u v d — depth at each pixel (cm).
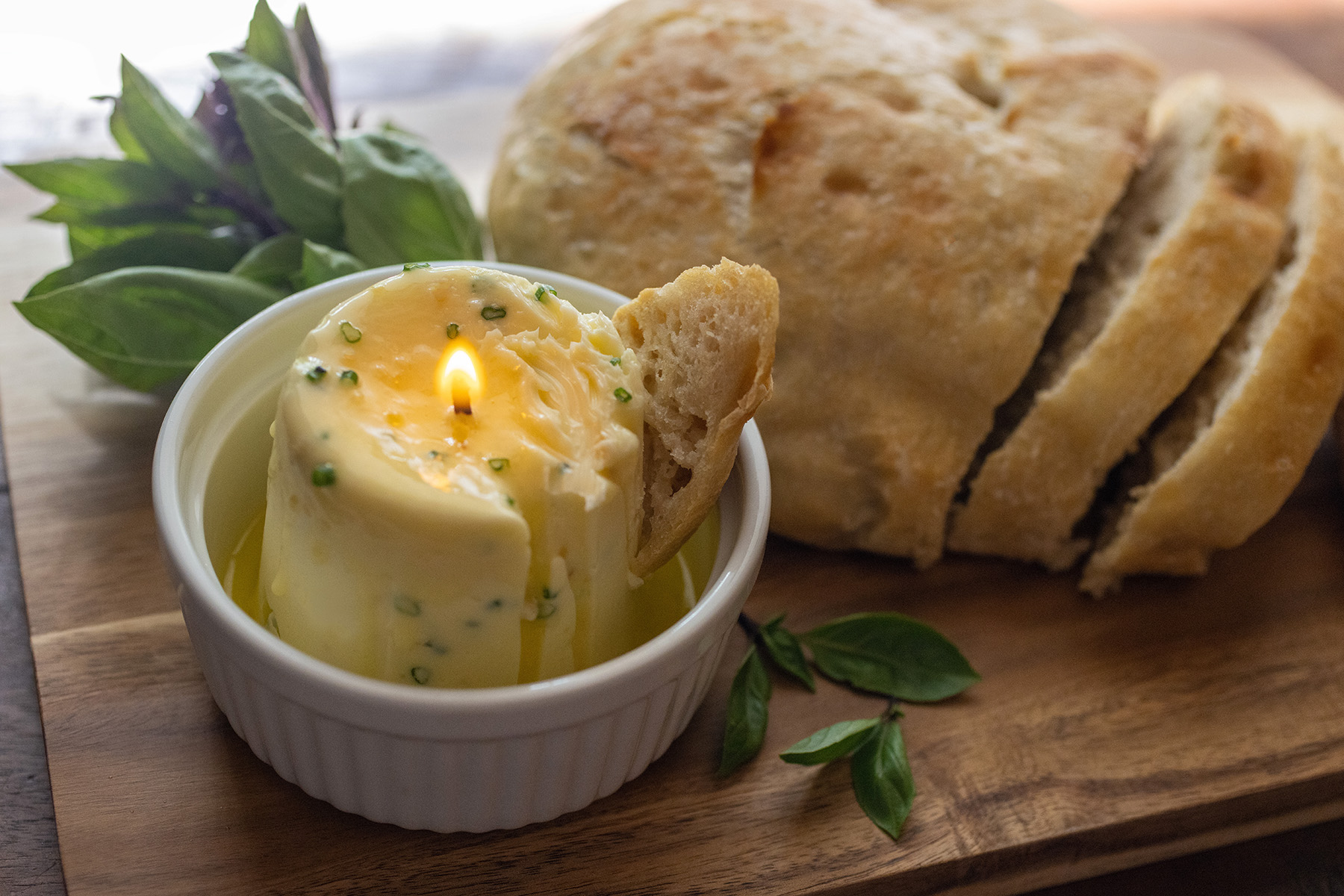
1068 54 39
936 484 36
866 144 36
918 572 37
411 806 29
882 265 35
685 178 36
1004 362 35
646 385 30
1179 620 36
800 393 36
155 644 33
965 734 33
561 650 29
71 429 37
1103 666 35
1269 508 35
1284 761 33
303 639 29
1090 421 35
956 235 35
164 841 30
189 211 38
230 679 29
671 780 32
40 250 41
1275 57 54
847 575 36
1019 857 32
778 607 36
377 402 28
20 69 52
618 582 30
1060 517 36
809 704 33
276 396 32
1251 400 35
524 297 30
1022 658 35
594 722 29
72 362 39
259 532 32
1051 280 35
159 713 32
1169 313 35
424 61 57
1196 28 56
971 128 37
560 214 37
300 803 31
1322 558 38
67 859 30
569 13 62
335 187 37
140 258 37
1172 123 40
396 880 30
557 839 31
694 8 39
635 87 38
